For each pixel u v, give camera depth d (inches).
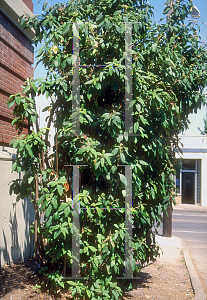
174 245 324.2
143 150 173.3
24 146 146.6
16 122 161.9
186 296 178.5
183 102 196.1
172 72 178.1
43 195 143.4
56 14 169.3
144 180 177.3
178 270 234.1
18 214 220.2
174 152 206.7
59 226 140.9
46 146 163.8
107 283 150.3
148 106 164.7
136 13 172.4
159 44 184.2
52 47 157.2
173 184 203.6
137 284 196.4
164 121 161.6
